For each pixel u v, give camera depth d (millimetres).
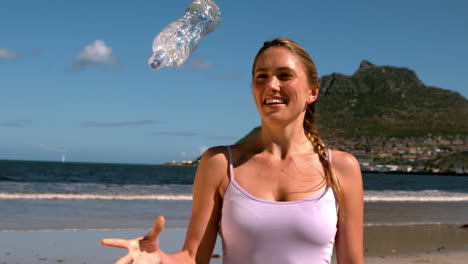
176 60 1668
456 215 12906
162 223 1471
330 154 1863
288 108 1794
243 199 1732
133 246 1512
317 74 1899
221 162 1840
